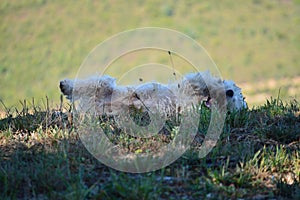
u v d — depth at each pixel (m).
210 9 72.75
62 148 11.85
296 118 14.29
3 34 67.56
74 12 72.00
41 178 10.44
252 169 11.16
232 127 13.73
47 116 14.38
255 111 15.33
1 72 60.12
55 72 59.94
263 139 12.91
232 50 63.91
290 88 53.34
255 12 72.38
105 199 9.87
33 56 63.16
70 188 9.91
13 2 73.44
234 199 10.22
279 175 11.20
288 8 73.62
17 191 10.23
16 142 12.76
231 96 15.19
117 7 73.31
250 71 59.25
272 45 65.25
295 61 61.59
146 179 10.30
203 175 10.91
